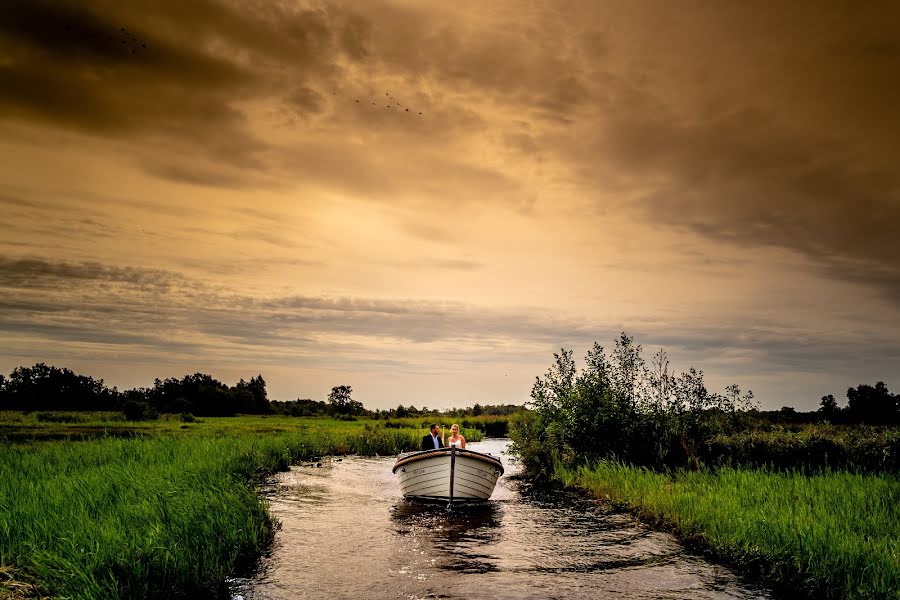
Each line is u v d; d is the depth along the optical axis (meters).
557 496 18.48
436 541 12.56
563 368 23.69
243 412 81.44
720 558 11.05
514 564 10.86
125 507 11.29
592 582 9.85
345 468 25.27
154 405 69.38
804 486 13.70
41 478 14.85
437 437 19.84
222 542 10.65
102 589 7.57
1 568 8.29
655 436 20.45
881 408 27.75
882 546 9.21
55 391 71.69
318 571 10.44
